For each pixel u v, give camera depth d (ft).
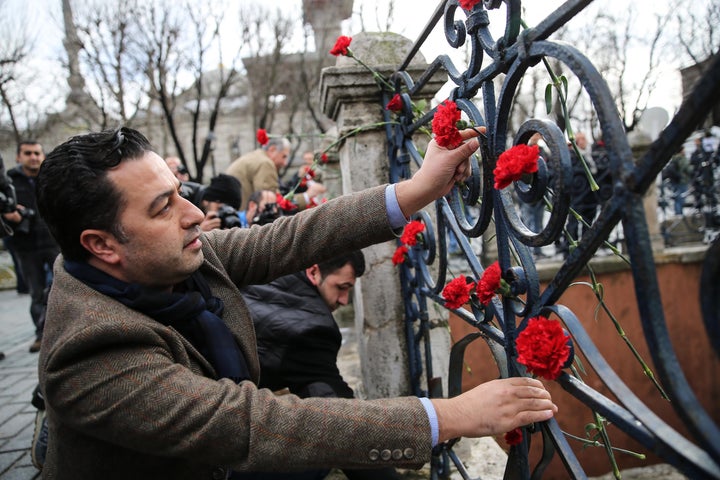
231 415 2.77
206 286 3.92
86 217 3.10
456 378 4.52
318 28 54.39
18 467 7.38
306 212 4.36
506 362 3.59
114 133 3.18
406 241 5.31
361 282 6.93
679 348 16.79
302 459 2.74
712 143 21.18
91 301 3.08
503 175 2.65
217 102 54.75
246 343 3.96
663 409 16.06
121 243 3.18
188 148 74.18
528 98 36.65
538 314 2.93
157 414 2.77
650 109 19.92
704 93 1.64
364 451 2.77
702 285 1.60
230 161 74.64
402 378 6.95
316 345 5.48
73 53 47.29
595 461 17.79
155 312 3.30
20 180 13.87
